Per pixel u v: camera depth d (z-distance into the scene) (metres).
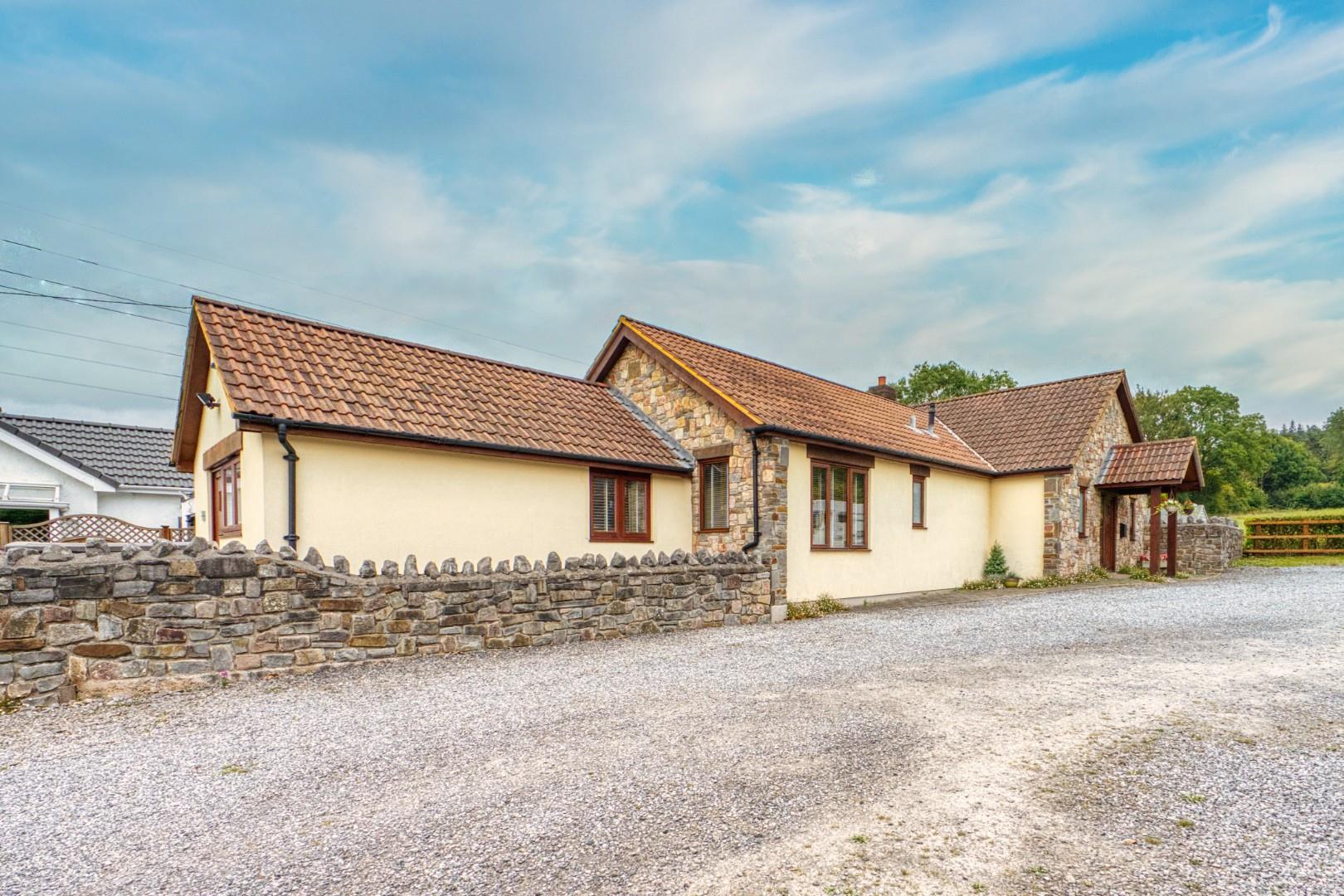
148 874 3.63
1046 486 20.27
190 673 7.32
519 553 12.34
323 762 5.23
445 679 7.78
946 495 19.25
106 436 21.22
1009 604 14.87
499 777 4.91
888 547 16.84
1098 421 21.91
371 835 4.04
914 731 5.84
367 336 13.49
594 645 9.97
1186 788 4.62
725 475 14.66
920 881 3.47
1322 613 12.22
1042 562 20.16
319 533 10.21
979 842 3.89
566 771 5.01
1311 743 5.49
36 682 6.63
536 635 9.79
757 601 12.89
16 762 5.29
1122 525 23.66
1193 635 10.27
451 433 11.56
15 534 15.59
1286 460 78.00
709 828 4.07
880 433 17.62
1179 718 6.16
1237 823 4.12
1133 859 3.70
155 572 7.19
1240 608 13.04
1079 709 6.48
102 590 6.95
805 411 16.00
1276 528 27.80
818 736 5.72
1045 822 4.13
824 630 11.62
